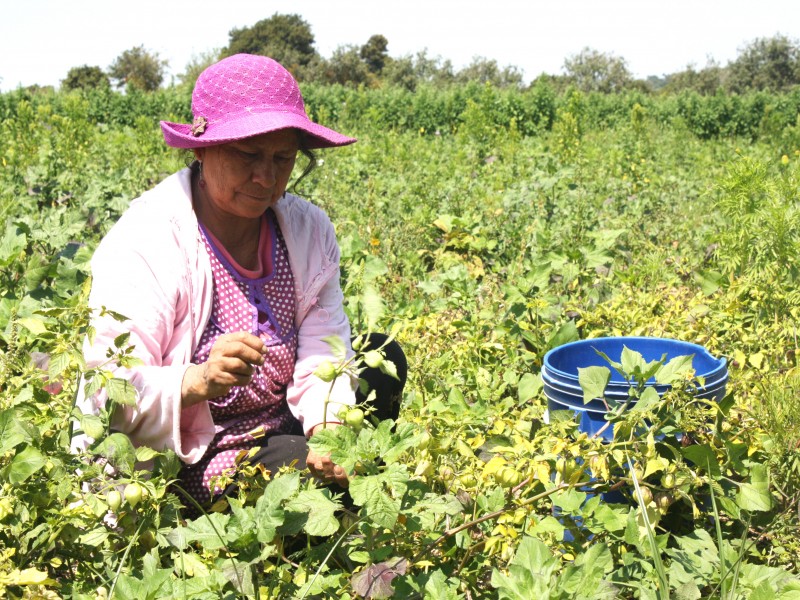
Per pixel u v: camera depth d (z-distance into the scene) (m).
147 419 2.23
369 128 21.84
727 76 66.50
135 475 1.95
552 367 2.71
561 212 7.09
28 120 16.17
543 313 3.92
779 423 2.69
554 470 2.30
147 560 1.79
